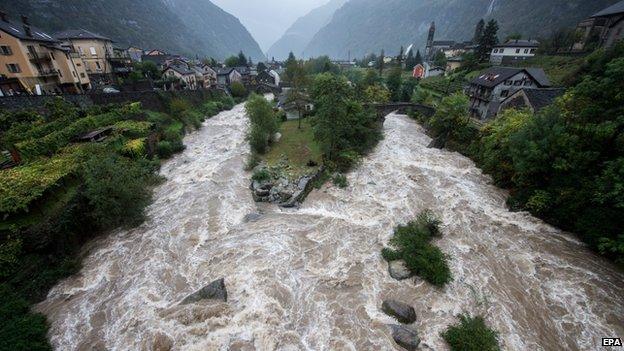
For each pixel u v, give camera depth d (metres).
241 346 13.41
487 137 32.06
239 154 36.25
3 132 26.44
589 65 42.03
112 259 18.98
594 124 20.23
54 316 15.20
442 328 14.37
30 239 17.17
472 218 23.14
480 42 79.19
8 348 12.57
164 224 22.27
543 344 13.77
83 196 20.78
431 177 29.97
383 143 39.78
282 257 18.75
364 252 19.36
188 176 30.25
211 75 86.88
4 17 38.88
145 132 35.19
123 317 14.98
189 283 16.98
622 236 17.45
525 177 24.56
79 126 30.45
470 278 17.30
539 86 42.94
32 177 20.56
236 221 22.78
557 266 18.20
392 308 14.95
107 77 56.62
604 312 15.25
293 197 25.27
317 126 32.25
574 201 20.53
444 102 40.56
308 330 14.23
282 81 105.06
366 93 58.41
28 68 37.38
